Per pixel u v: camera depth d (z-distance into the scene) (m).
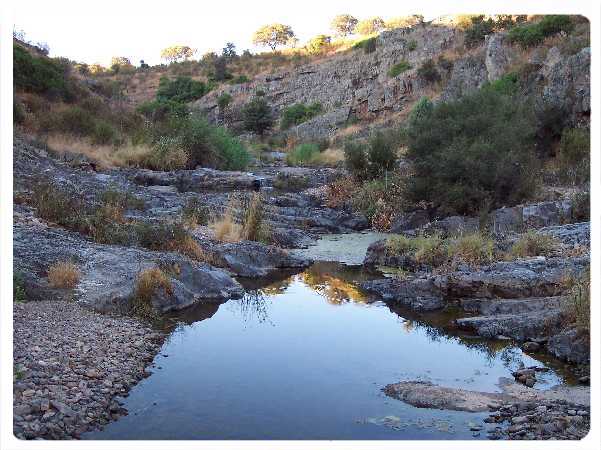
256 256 9.45
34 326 5.30
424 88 34.16
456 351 5.66
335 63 48.88
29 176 11.05
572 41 20.81
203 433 3.80
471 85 28.50
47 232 8.34
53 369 4.46
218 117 47.66
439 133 13.19
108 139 18.12
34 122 16.97
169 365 5.07
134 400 4.31
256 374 4.89
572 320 5.79
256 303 7.39
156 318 6.48
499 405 4.34
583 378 4.87
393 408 4.27
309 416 4.09
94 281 6.93
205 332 6.09
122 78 63.75
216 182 15.95
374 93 37.38
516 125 13.38
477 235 9.28
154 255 8.02
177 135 18.86
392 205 14.03
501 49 25.84
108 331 5.61
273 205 14.34
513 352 5.66
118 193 11.26
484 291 7.14
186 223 10.48
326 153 25.88
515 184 12.41
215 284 7.75
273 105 48.22
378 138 16.98
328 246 11.45
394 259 9.61
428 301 7.24
